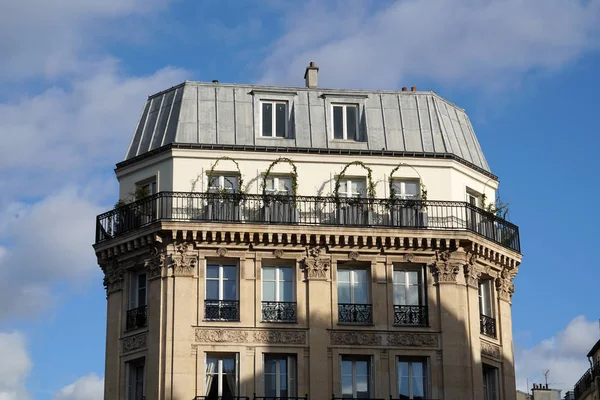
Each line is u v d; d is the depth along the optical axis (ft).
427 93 213.66
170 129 203.72
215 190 197.98
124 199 202.90
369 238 196.65
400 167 202.80
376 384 191.93
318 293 194.08
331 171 200.85
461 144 211.61
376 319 194.70
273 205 196.03
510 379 204.23
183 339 189.47
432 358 194.59
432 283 197.98
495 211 208.74
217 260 194.70
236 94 207.62
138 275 199.62
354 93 209.77
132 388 194.59
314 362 191.01
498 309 206.08
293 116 205.98
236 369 189.78
